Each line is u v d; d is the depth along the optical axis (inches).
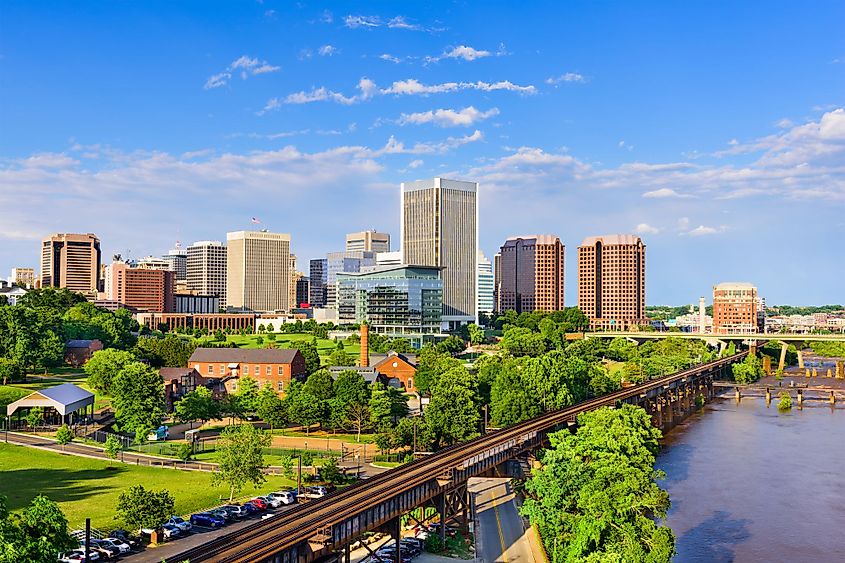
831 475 6820.9
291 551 3289.9
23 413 7111.2
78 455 6058.1
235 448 5054.1
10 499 4739.2
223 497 5014.8
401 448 6604.3
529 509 4407.0
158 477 5492.1
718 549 4923.7
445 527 4955.7
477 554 4480.8
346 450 6614.2
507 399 7465.6
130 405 6820.9
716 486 6427.2
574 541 4092.0
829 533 5255.9
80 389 7642.7
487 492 5841.5
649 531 4084.6
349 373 7829.7
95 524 4288.9
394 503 4101.9
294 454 6368.1
